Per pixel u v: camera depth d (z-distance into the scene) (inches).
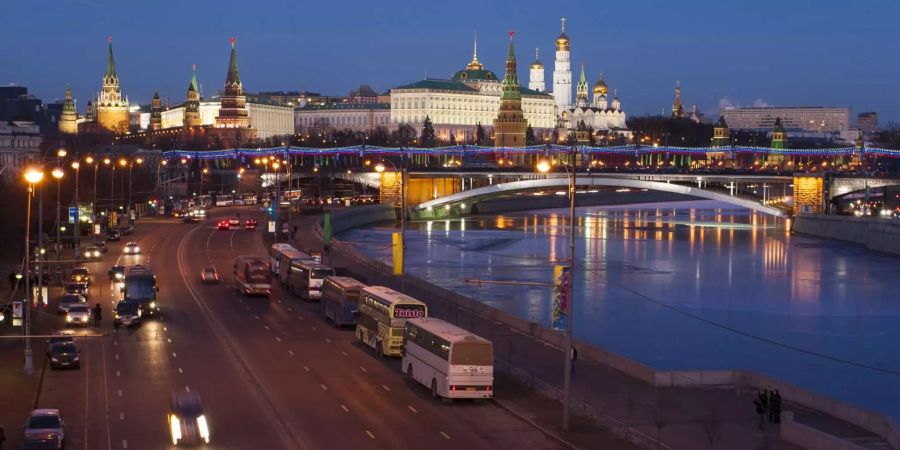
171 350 5034.5
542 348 5216.5
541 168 5393.7
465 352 4050.2
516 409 4008.4
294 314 6166.3
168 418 3801.7
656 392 4313.5
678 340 6806.1
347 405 4033.0
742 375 4473.4
